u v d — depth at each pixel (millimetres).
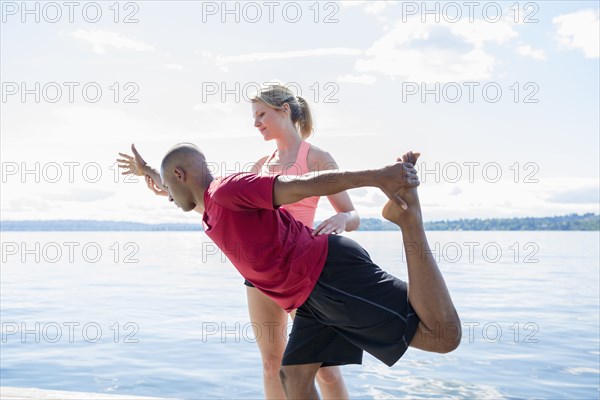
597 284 12047
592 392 4660
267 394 2844
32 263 20391
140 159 2854
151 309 8727
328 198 2676
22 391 2951
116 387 4832
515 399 4512
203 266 17781
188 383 4938
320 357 2248
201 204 2287
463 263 18625
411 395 4629
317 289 2172
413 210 1998
